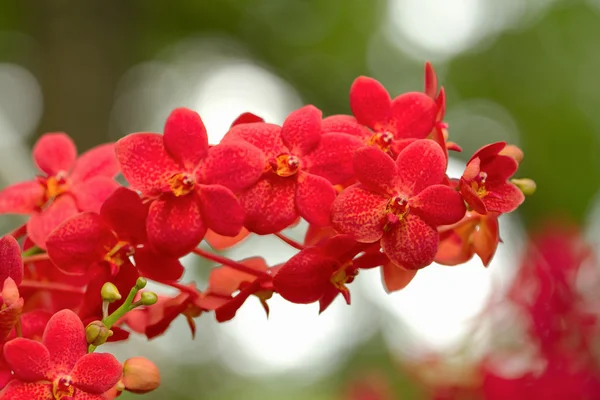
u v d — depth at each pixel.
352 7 3.41
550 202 3.22
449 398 0.96
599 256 0.88
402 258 0.62
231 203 0.61
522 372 0.87
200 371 2.49
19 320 0.61
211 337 2.56
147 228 0.62
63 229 0.62
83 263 0.62
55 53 2.46
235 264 0.63
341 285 0.63
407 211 0.61
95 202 0.68
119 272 0.63
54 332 0.60
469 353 0.95
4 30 3.06
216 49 3.62
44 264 0.67
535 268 0.88
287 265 0.62
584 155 3.24
